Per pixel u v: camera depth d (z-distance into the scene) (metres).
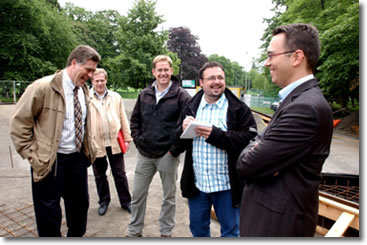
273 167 1.19
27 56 19.73
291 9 14.80
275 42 1.31
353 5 9.34
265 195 1.25
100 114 3.03
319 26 12.08
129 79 15.00
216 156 1.95
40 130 1.97
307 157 1.15
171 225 2.61
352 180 3.46
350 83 13.33
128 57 14.91
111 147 3.08
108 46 36.09
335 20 11.30
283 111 1.22
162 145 2.47
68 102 2.10
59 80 1.99
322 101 1.15
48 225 2.07
